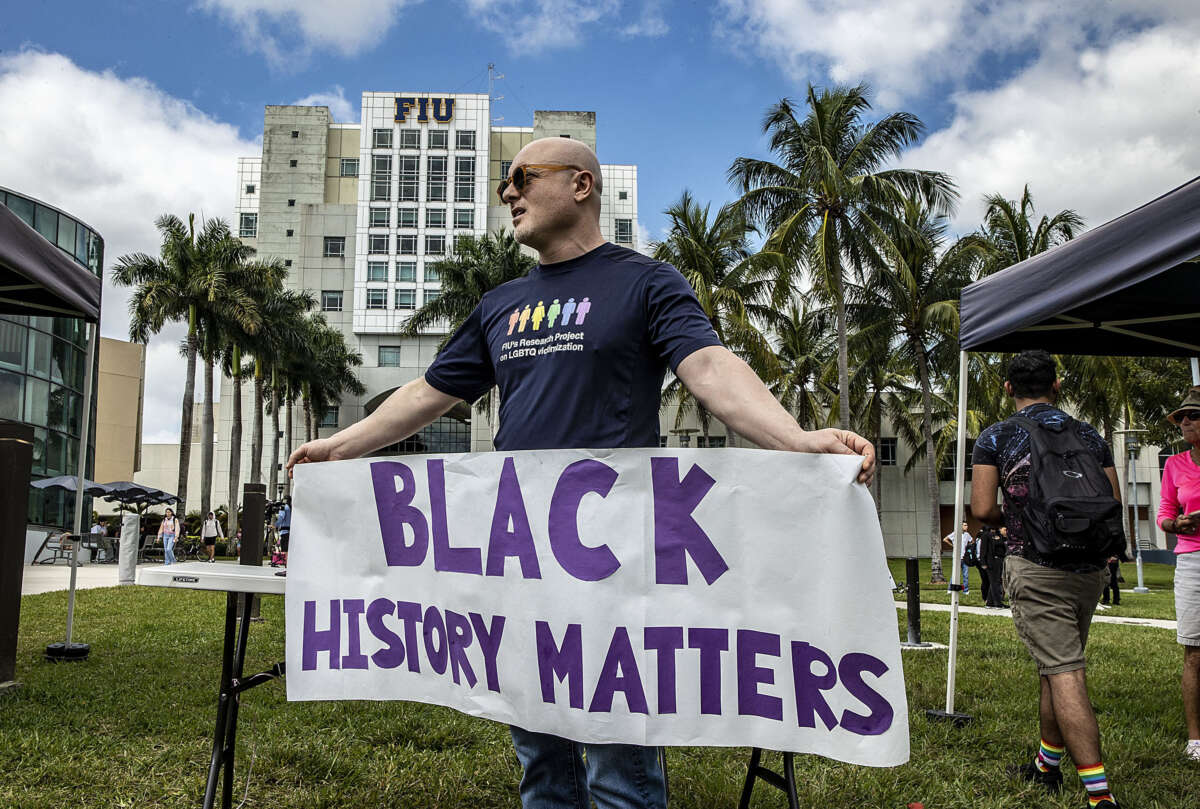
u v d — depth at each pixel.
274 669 2.50
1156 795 3.20
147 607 10.38
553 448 1.85
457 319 33.97
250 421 60.34
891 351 30.36
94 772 3.33
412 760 3.50
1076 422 3.22
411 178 60.28
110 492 33.03
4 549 5.00
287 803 3.01
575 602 1.81
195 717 4.22
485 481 1.95
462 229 59.84
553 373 1.86
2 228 4.49
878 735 1.58
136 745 3.74
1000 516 3.28
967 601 16.92
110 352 45.59
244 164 65.94
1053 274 3.76
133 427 46.19
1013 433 3.22
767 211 24.92
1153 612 14.76
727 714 1.70
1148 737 4.05
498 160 63.62
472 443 53.59
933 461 29.19
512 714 1.87
